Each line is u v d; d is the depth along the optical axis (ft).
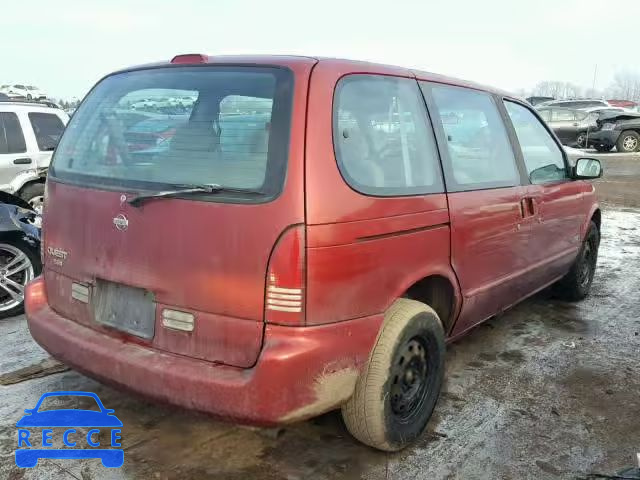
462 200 10.98
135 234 8.80
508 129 13.62
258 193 7.98
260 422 7.93
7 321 15.76
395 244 9.18
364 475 9.29
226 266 8.05
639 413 11.54
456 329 11.67
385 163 9.36
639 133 70.90
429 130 10.64
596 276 21.62
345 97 8.89
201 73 9.25
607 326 16.38
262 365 7.76
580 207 16.79
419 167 10.15
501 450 10.12
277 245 7.79
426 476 9.32
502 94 14.01
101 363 8.99
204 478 9.11
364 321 8.71
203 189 8.23
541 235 14.47
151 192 8.71
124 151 9.43
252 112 8.44
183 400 8.21
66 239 9.95
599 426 11.02
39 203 27.71
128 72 10.38
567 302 18.48
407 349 9.64
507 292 13.24
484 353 14.33
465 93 12.26
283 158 8.00
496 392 12.27
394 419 9.48
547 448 10.24
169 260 8.48
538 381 12.84
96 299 9.49
